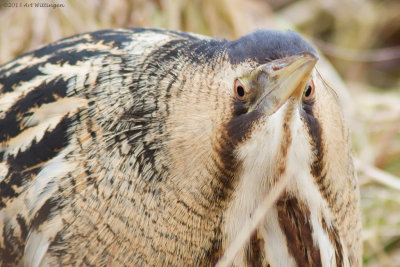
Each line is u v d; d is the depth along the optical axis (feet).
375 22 12.87
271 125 9.98
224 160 10.03
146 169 10.07
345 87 11.23
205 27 11.21
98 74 10.15
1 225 10.15
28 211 10.12
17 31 11.08
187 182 10.05
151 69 10.11
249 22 11.25
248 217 10.07
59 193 10.10
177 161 10.05
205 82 10.03
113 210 10.08
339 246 10.23
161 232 10.07
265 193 10.05
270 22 11.46
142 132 10.07
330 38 13.06
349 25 12.89
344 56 12.48
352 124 11.09
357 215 10.30
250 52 10.01
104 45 10.22
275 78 9.96
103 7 11.09
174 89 10.06
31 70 10.24
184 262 10.09
